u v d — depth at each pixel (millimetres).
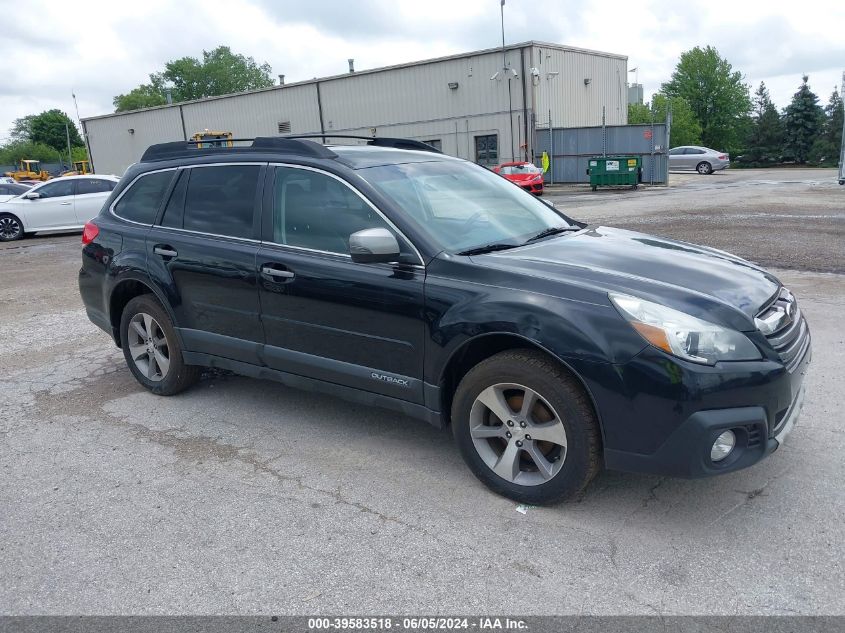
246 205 4434
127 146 47344
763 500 3420
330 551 3143
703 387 2949
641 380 3006
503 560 3025
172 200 4902
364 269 3799
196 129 43594
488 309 3340
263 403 5031
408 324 3641
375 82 35781
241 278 4332
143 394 5336
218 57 101438
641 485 3619
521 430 3406
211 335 4645
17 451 4359
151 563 3104
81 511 3584
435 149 5152
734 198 19547
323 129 38406
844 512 3285
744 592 2750
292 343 4203
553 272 3377
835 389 4742
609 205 19531
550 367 3244
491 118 32750
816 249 10000
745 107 78812
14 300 9312
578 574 2906
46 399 5309
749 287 3400
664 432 3018
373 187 3908
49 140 128125
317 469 3959
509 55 31484
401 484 3744
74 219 17469
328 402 5012
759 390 3004
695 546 3070
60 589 2943
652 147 30062
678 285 3283
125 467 4082
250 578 2969
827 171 37656
